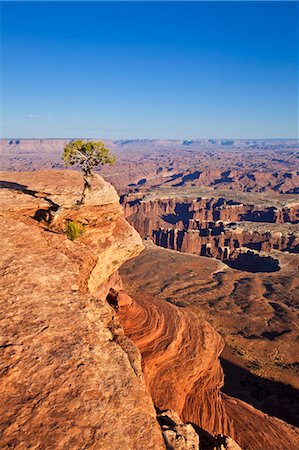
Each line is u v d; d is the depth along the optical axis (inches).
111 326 456.8
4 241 603.5
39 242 621.9
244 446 799.1
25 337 366.3
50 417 275.9
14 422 267.9
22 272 500.7
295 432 895.1
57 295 459.2
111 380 327.0
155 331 993.5
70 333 385.1
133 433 276.2
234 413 907.4
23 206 803.4
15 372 317.4
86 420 278.1
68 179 1082.7
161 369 895.1
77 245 650.2
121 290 1114.1
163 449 272.5
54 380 314.0
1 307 414.6
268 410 1727.4
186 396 887.1
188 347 985.5
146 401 317.4
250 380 1985.7
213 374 998.4
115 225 969.5
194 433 332.8
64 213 825.5
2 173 1179.9
